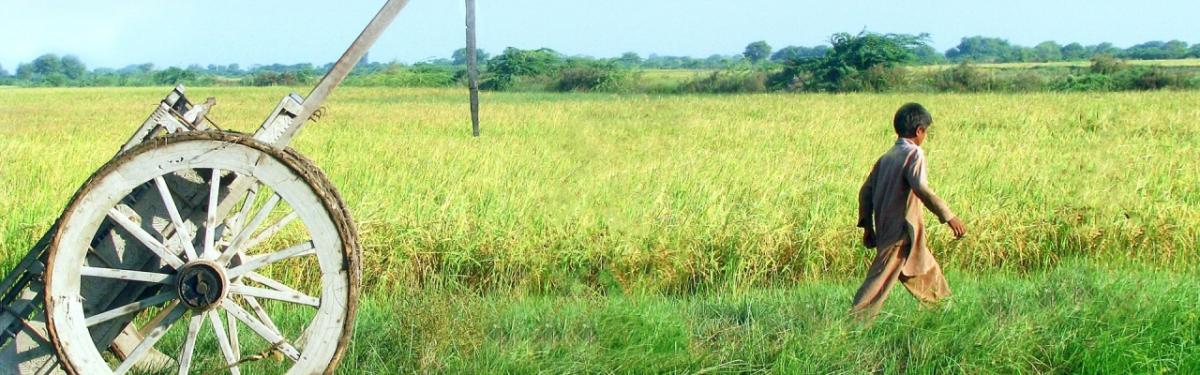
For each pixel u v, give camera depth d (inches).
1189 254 295.0
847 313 196.9
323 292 141.5
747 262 281.9
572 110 1126.4
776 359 177.5
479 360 178.2
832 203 333.4
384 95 1876.2
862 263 289.7
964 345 181.3
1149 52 4254.4
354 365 181.3
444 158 501.0
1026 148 533.6
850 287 257.0
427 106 1243.2
